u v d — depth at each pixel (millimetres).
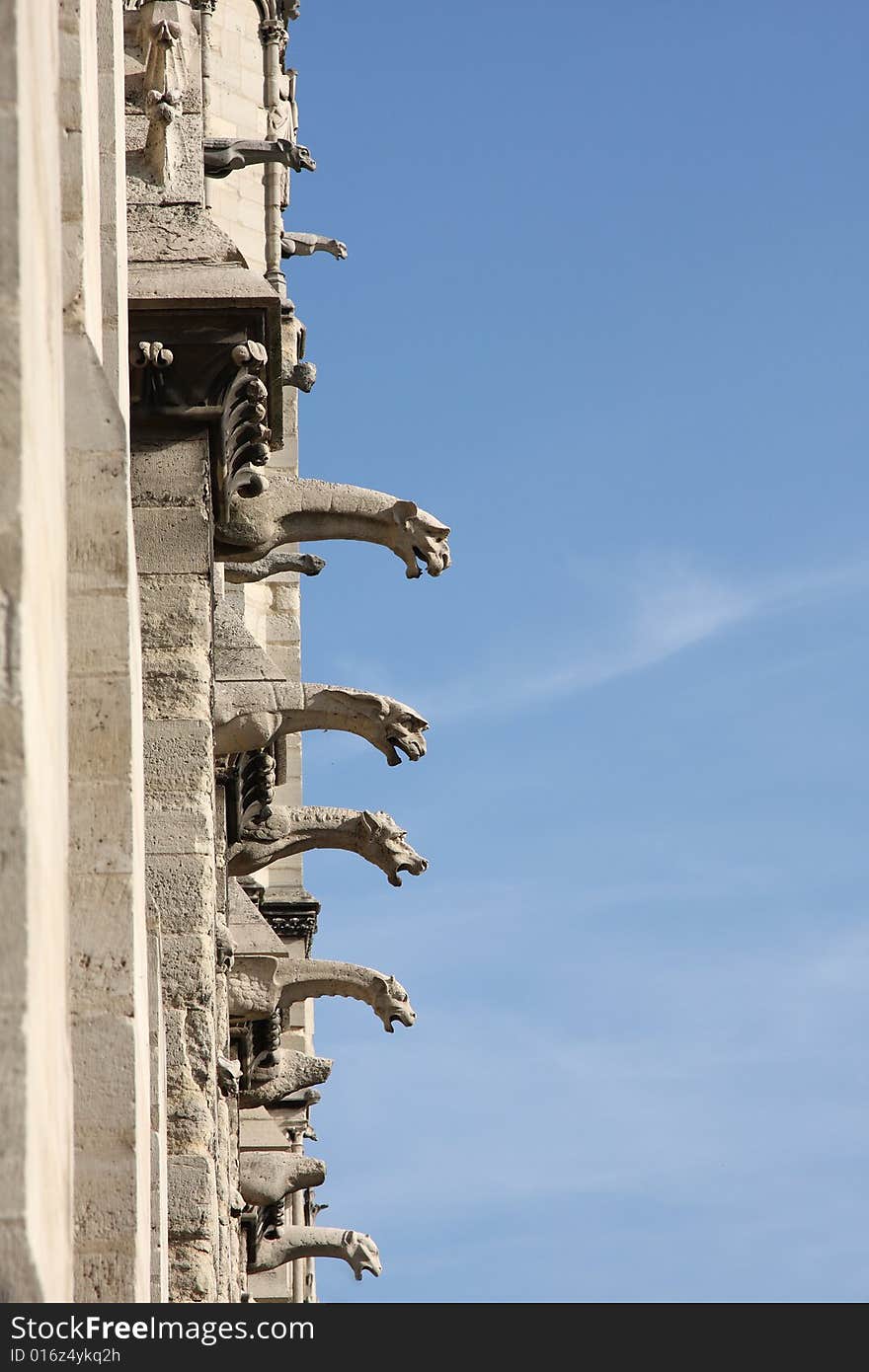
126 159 46719
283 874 82000
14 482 17328
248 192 75312
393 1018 64375
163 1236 32688
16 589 17234
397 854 63312
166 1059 43812
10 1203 16594
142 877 25781
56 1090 19219
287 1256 77438
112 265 29609
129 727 24641
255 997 63188
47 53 20266
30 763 17219
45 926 18125
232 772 58281
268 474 51344
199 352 45750
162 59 46938
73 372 24922
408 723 57281
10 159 17406
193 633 45906
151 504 46188
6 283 17375
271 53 76750
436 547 51906
